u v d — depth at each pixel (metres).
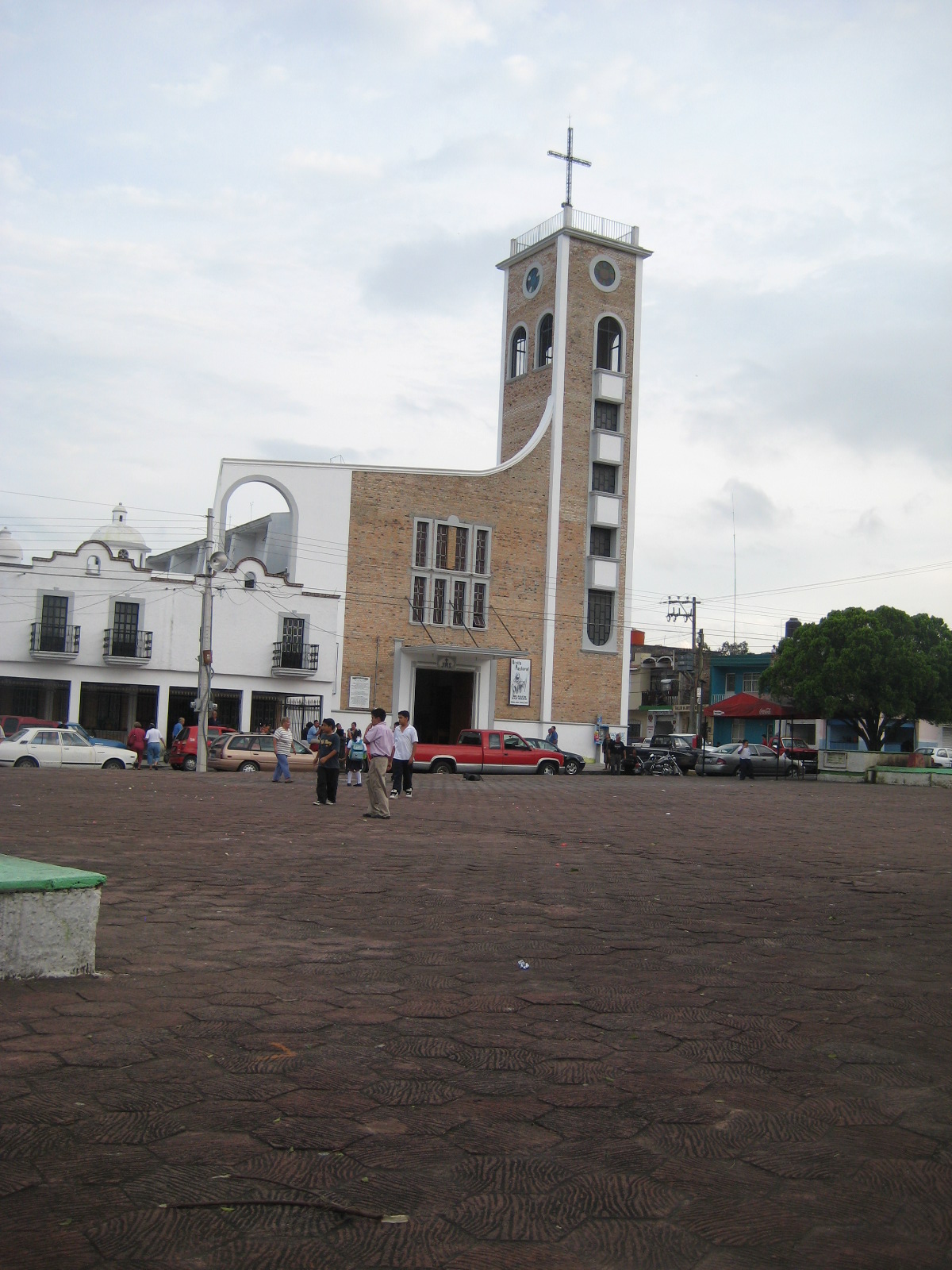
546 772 40.72
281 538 48.94
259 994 5.88
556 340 50.84
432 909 8.87
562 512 50.69
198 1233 3.20
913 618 48.22
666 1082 4.63
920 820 20.95
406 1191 3.51
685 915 8.85
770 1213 3.42
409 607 47.00
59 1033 5.03
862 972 6.87
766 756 45.12
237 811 18.58
